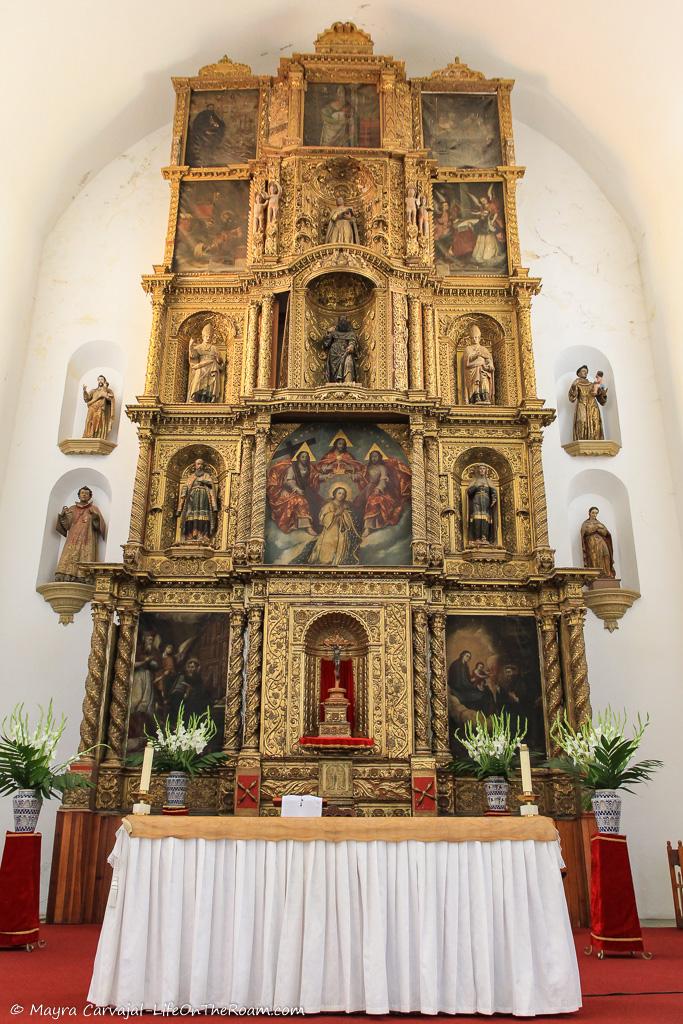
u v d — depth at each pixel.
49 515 16.11
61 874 12.26
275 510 14.88
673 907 13.88
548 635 14.17
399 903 6.80
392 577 14.11
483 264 17.11
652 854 14.17
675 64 15.61
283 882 6.88
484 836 7.00
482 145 18.08
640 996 7.17
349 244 16.28
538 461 15.25
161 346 16.20
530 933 6.79
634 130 17.17
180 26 17.70
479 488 15.27
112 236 18.16
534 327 17.56
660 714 14.91
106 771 13.19
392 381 15.61
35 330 17.31
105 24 16.41
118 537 15.87
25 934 9.34
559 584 14.29
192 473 15.60
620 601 15.36
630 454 16.64
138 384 16.97
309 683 13.84
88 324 17.42
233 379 16.33
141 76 18.12
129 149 19.02
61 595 15.12
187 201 17.48
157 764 12.33
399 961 6.66
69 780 10.38
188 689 13.91
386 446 15.40
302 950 6.66
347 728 13.13
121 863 6.82
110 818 12.91
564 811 13.08
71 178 18.12
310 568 13.99
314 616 13.92
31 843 9.77
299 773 13.04
